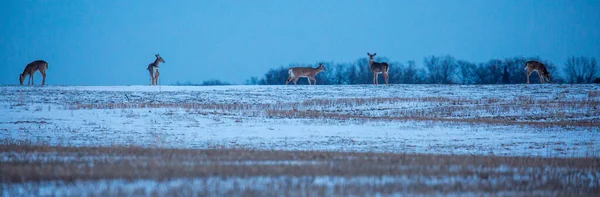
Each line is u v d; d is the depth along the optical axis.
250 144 60.62
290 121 77.62
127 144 58.97
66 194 29.94
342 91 117.56
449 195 31.14
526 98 107.69
